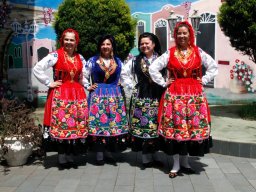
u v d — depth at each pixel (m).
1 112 5.05
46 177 4.40
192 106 4.18
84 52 5.98
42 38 8.80
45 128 4.66
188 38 4.24
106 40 4.64
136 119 4.57
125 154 5.33
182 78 4.24
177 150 4.30
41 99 8.97
